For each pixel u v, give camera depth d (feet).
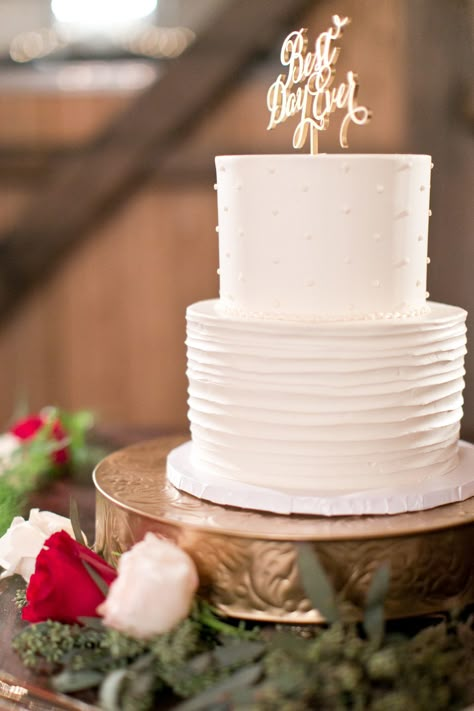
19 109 9.45
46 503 4.91
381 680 3.52
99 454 5.48
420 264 4.12
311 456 3.95
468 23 8.24
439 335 4.00
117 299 9.70
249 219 4.03
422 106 8.45
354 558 3.78
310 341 3.88
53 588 3.84
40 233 9.57
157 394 9.82
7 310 9.75
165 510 3.97
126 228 9.55
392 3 8.46
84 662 3.69
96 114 9.36
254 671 3.56
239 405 3.98
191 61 9.13
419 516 3.91
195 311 4.13
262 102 9.10
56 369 9.89
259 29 8.99
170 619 3.70
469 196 8.33
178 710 3.50
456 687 3.54
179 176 9.38
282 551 3.78
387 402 3.94
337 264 3.99
